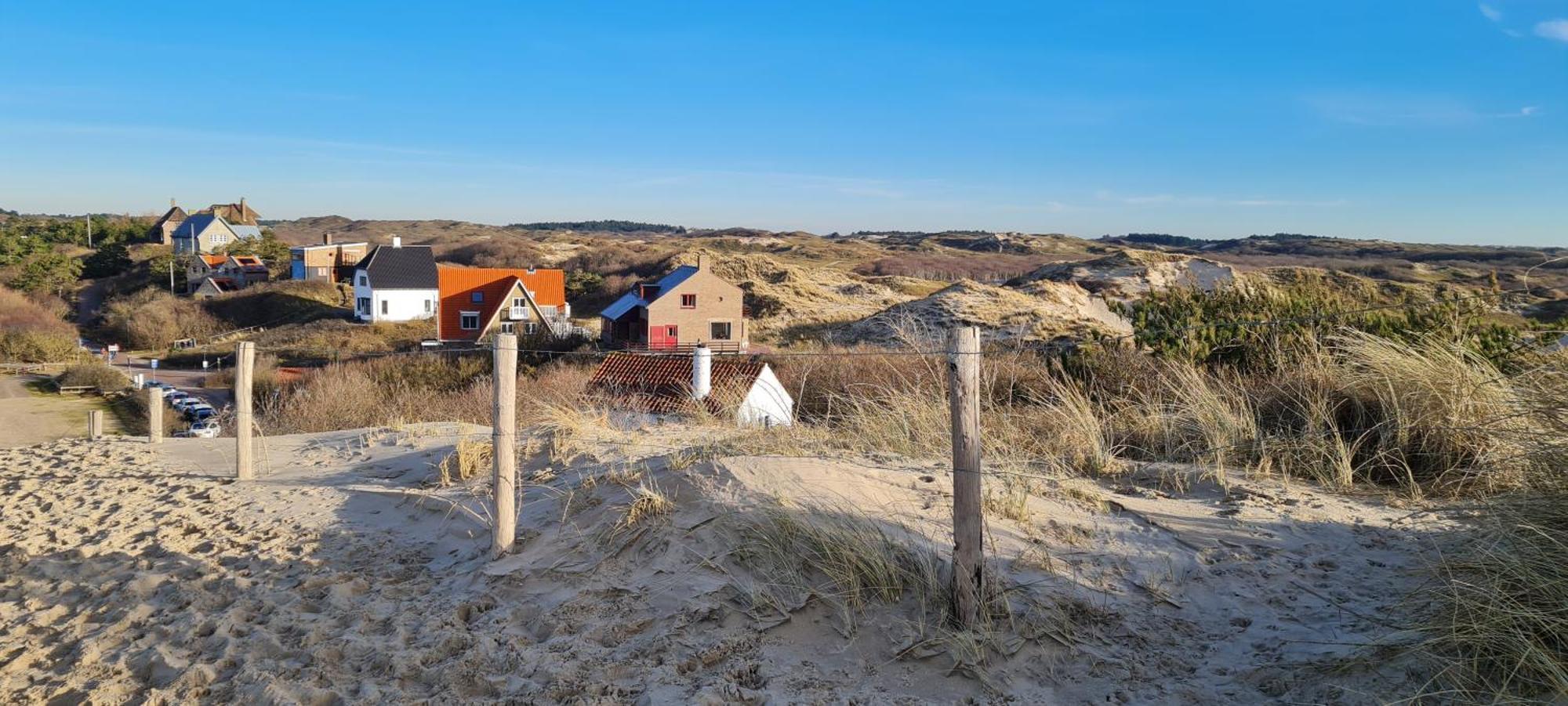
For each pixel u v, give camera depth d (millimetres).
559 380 18062
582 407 12453
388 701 3996
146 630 5059
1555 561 4066
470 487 7344
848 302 58406
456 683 4137
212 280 73875
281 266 86562
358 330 55812
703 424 9992
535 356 29797
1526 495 4762
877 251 136750
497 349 5641
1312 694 3715
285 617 5059
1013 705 3779
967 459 4227
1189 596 4703
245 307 66000
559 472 7402
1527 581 3977
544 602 4926
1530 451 4992
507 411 5676
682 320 41719
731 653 4207
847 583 4625
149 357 51250
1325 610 4473
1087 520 5668
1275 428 7770
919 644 4168
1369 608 4434
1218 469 6848
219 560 6227
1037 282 44438
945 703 3805
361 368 27797
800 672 4047
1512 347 7402
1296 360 9414
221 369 43812
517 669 4215
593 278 74500
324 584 5570
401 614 5031
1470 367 7086
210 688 4262
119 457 10828
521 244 114125
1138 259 53094
